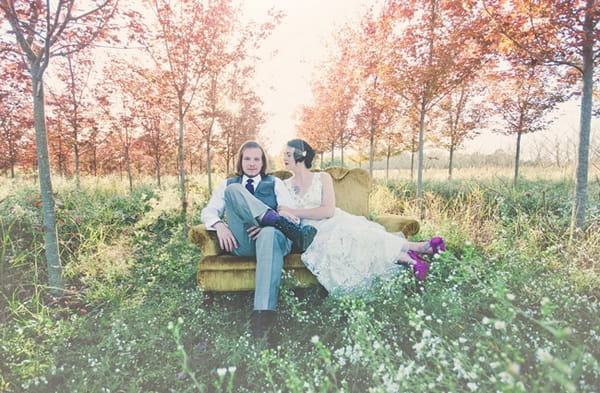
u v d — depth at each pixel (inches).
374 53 248.4
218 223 101.2
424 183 366.0
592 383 54.6
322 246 99.2
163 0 204.5
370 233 98.9
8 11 82.9
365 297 88.7
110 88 310.2
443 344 61.9
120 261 122.6
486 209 182.1
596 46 133.8
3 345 70.6
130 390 61.0
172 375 67.1
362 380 63.7
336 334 80.9
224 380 67.6
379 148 497.0
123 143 365.7
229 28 233.3
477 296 82.5
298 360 71.2
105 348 74.3
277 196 113.7
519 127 292.0
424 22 199.3
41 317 78.5
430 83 204.7
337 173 137.3
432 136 372.8
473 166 407.8
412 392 50.3
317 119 468.1
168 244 140.2
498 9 148.7
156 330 79.4
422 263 96.6
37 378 63.0
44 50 92.0
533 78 182.7
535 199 217.8
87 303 98.3
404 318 78.9
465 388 55.9
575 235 128.2
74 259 132.5
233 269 99.2
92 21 99.8
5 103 258.5
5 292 100.7
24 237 139.8
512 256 104.9
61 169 382.3
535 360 56.5
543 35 140.4
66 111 295.6
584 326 72.4
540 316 79.4
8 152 401.1
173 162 512.1
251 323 89.3
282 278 96.9
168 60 221.5
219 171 480.4
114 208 220.2
